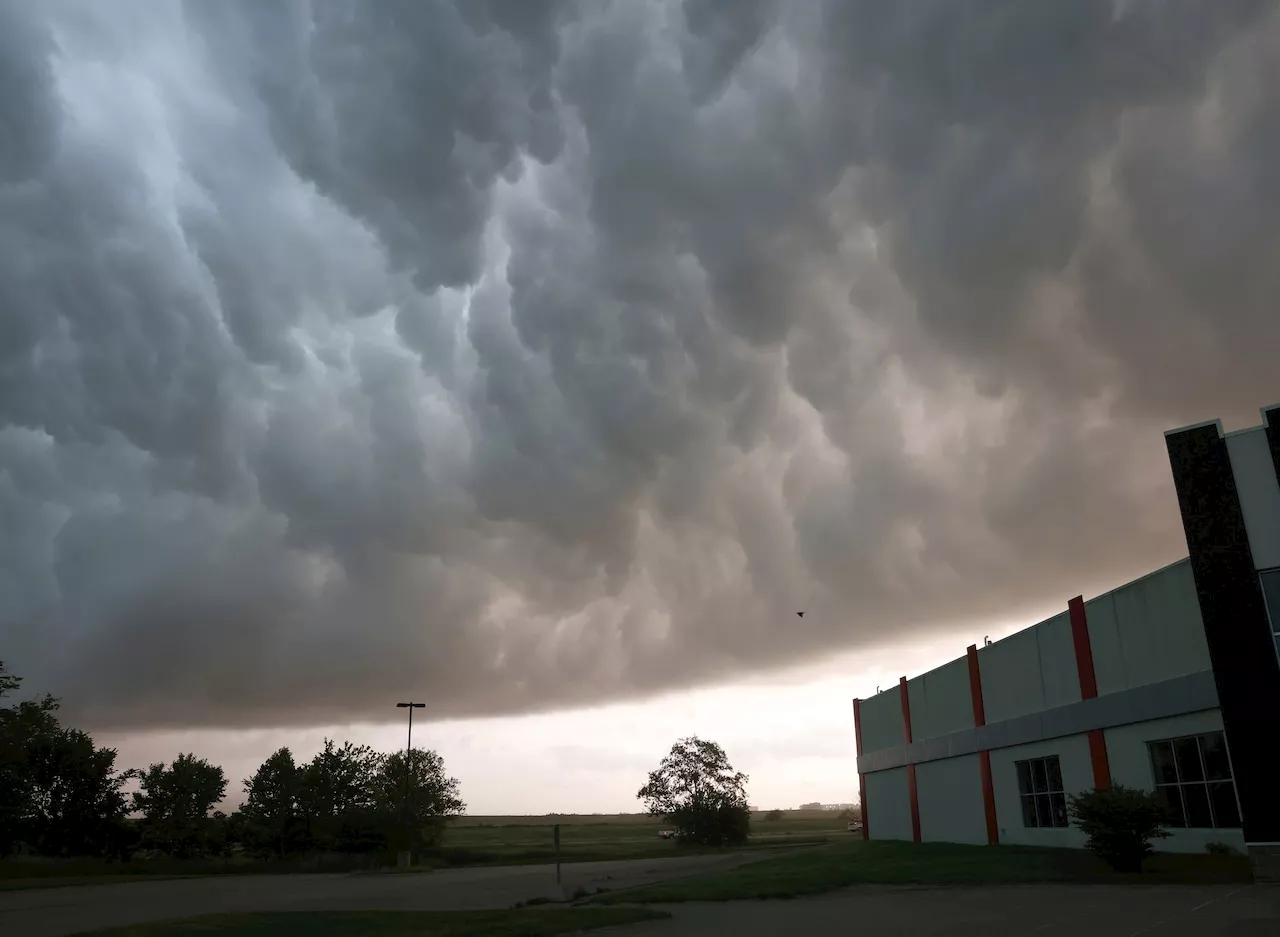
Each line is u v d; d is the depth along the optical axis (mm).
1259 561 20203
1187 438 21688
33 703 63250
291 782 68250
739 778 74938
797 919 16844
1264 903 14859
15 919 23516
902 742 44469
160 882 41562
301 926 18484
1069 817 29641
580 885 31578
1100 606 28641
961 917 15719
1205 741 23797
